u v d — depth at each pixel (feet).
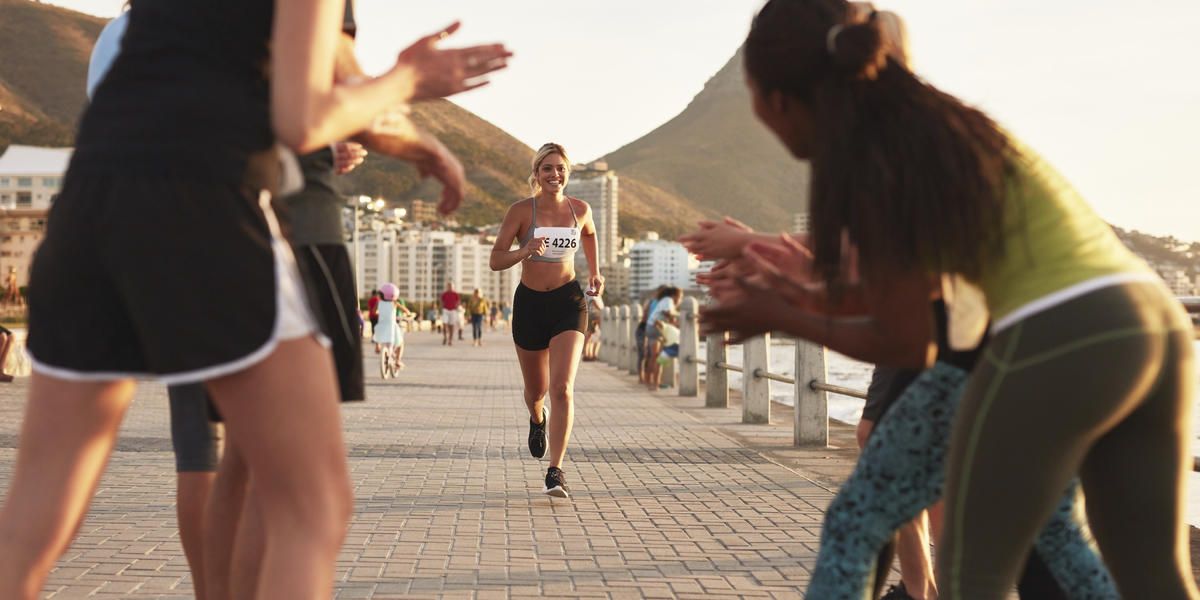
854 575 8.77
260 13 7.38
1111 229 8.19
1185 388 7.75
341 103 7.34
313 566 7.24
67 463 7.49
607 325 96.43
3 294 94.63
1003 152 7.72
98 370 7.27
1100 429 7.55
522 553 18.35
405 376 74.59
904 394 8.92
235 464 10.71
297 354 7.27
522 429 39.47
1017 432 7.54
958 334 8.46
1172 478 7.89
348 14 9.12
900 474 8.72
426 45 8.07
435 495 24.35
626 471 28.63
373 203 140.77
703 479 27.25
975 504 7.70
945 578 7.88
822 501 23.93
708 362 50.08
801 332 8.11
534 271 23.94
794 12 8.02
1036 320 7.57
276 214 7.49
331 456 7.43
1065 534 9.33
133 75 7.22
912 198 7.38
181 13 7.25
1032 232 7.66
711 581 16.47
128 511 21.74
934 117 7.60
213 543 10.79
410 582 16.20
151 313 6.91
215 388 7.27
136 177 6.95
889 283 7.56
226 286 6.94
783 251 9.62
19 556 7.38
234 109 7.16
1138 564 8.04
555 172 23.81
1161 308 7.64
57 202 7.24
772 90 8.08
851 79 7.73
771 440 36.14
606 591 15.79
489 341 170.60
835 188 7.59
